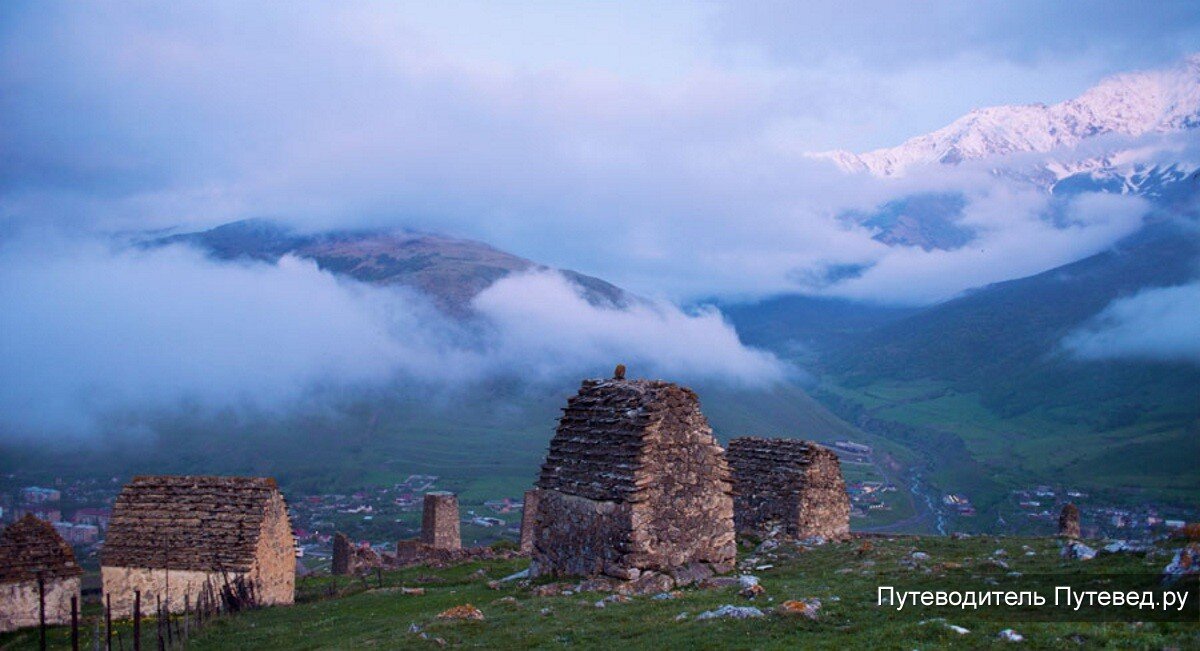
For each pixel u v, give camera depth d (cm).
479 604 3259
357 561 6178
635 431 3416
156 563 4275
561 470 3650
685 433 3491
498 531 13025
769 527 4944
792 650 1998
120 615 4278
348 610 3822
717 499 3559
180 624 3831
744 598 2766
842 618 2320
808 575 3456
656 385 3559
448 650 2430
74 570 4216
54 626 4091
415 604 3681
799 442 5122
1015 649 1817
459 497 16700
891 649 1911
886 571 3169
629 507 3275
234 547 4269
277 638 3291
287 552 4572
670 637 2283
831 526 5050
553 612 2773
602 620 2594
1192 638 1744
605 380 3866
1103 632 1844
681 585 3284
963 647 1859
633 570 3238
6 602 4031
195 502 4481
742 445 5284
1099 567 2761
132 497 4544
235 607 4134
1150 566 2638
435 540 6581
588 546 3431
